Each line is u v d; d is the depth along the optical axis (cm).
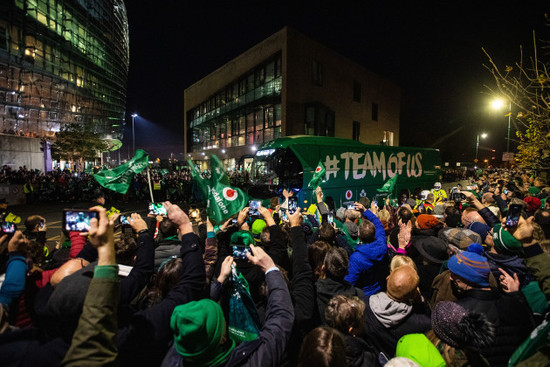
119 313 165
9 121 3375
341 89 3462
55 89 4069
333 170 1183
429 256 322
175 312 132
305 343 141
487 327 161
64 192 1994
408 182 1553
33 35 3600
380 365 194
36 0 3622
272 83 3044
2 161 2725
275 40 2942
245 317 202
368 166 1332
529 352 138
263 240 299
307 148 1112
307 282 210
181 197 2031
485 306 190
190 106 5191
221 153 4175
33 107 3688
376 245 307
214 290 199
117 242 282
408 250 394
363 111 3862
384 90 4316
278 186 1095
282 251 264
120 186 276
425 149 1689
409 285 204
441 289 254
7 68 3312
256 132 3366
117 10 5969
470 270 198
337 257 230
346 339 178
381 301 214
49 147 3222
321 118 3116
